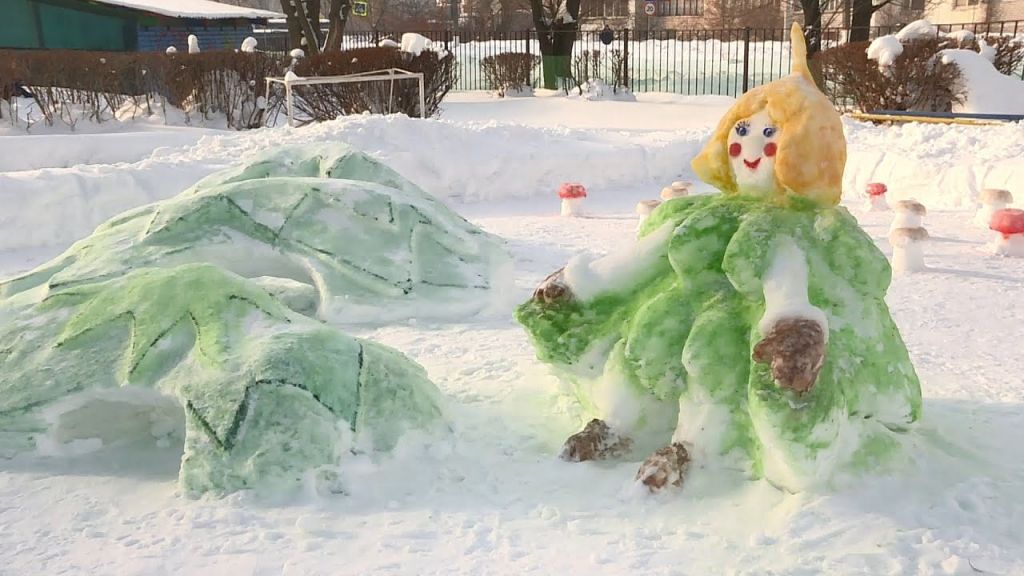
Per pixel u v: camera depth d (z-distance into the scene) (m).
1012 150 10.60
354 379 3.72
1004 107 15.75
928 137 12.12
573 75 27.39
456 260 6.54
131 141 14.72
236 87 19.23
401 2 52.84
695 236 3.75
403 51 18.28
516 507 3.49
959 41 17.33
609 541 3.22
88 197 9.48
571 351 4.04
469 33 36.59
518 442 4.09
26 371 3.97
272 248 6.37
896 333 3.81
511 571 3.04
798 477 3.35
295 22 27.31
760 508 3.38
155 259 5.95
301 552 3.14
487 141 12.62
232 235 6.33
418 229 6.55
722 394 3.56
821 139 3.63
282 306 4.23
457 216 7.29
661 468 3.52
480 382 4.93
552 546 3.20
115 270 5.74
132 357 3.84
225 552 3.15
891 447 3.57
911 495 3.40
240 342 3.81
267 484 3.47
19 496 3.59
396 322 6.17
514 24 46.75
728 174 3.96
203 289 4.03
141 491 3.62
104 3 26.20
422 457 3.85
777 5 32.94
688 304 3.75
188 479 3.54
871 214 9.93
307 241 6.34
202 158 10.99
